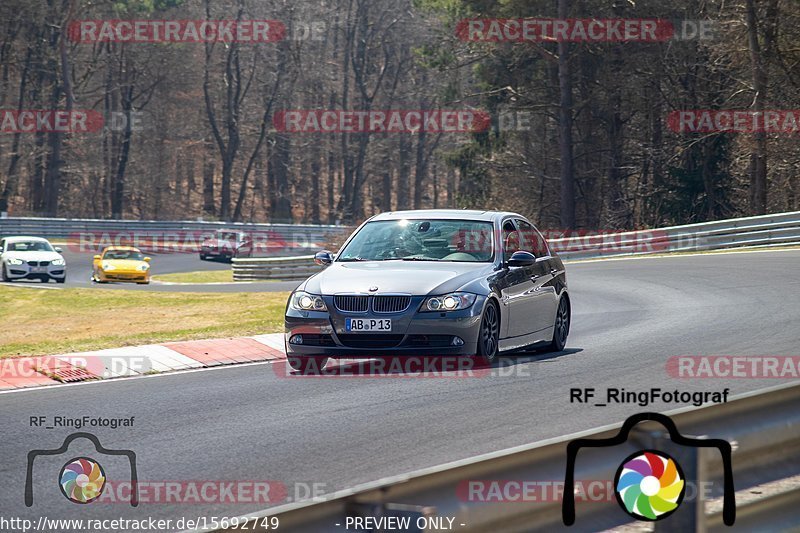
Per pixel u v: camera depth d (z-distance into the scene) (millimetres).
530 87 143375
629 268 73125
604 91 138500
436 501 9633
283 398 25531
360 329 28172
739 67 124750
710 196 134875
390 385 26969
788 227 82688
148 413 23953
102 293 79812
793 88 121250
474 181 155000
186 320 55438
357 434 20875
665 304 48594
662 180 141875
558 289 34250
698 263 71812
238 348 35625
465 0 135125
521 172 152500
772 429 12281
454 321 28047
